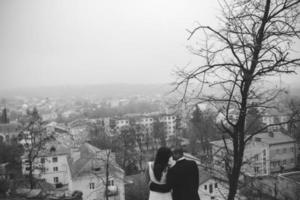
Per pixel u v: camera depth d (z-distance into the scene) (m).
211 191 20.50
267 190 14.67
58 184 36.03
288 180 19.12
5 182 13.38
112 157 28.70
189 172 4.97
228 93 6.07
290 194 17.91
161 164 5.12
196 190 5.00
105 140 38.69
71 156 33.34
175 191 4.96
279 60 5.48
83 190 24.44
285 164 29.95
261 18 5.75
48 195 12.42
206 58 5.91
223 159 7.31
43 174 36.03
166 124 55.44
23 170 34.22
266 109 6.56
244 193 11.02
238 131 6.43
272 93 6.12
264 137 31.06
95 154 26.19
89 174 24.64
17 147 35.31
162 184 5.04
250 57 5.75
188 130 36.75
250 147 22.30
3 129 53.09
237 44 5.77
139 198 26.06
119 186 25.34
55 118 105.25
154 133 54.75
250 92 6.10
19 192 12.70
